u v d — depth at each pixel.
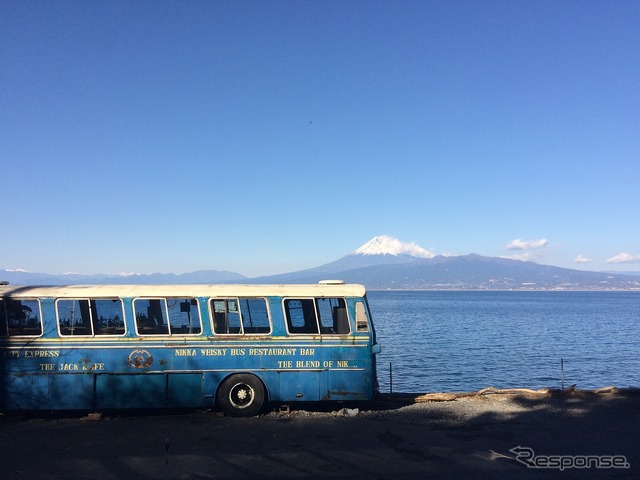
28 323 11.38
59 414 11.77
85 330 11.48
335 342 11.98
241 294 11.95
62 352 11.32
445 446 9.25
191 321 11.73
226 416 11.54
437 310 109.00
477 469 8.09
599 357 35.25
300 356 11.87
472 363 31.77
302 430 10.28
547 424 10.83
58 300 11.48
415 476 7.77
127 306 11.62
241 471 7.91
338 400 11.85
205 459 8.45
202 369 11.59
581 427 10.59
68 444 9.30
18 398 11.15
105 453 8.77
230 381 11.63
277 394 11.73
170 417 11.46
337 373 11.91
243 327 11.88
